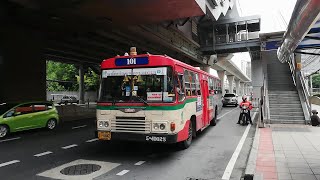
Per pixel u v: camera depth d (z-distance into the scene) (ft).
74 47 86.38
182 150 31.17
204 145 33.96
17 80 60.75
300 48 28.19
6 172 22.75
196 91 36.52
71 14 50.24
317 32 22.77
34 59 64.18
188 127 31.14
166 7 45.78
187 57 117.50
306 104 54.39
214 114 51.75
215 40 124.36
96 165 24.82
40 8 47.03
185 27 102.47
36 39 64.34
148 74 27.07
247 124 53.98
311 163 23.95
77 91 199.31
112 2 43.93
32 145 34.01
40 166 24.50
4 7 47.29
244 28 129.70
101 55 106.32
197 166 24.82
